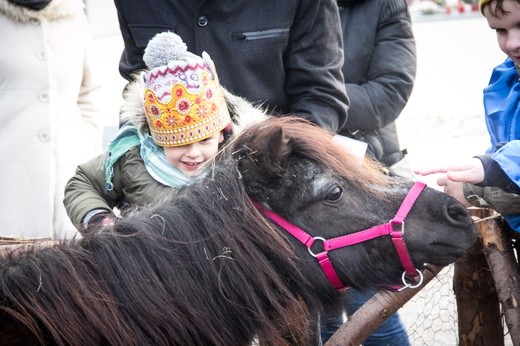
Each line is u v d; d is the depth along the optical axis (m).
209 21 3.30
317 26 3.28
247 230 2.50
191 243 2.47
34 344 2.38
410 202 2.61
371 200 2.60
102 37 14.41
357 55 4.12
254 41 3.26
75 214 3.00
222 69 3.31
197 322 2.43
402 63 4.09
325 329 3.60
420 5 19.86
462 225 2.61
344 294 2.71
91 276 2.40
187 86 2.79
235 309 2.48
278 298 2.51
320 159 2.57
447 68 13.93
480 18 18.59
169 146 2.86
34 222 4.21
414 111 11.27
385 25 4.14
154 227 2.50
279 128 2.48
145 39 3.39
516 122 2.88
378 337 3.62
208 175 2.62
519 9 2.71
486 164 2.67
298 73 3.31
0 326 2.36
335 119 3.35
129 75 3.54
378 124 4.02
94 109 4.62
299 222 2.57
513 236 3.06
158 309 2.39
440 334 4.28
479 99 11.70
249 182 2.56
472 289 3.18
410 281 2.69
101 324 2.34
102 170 3.09
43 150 4.26
